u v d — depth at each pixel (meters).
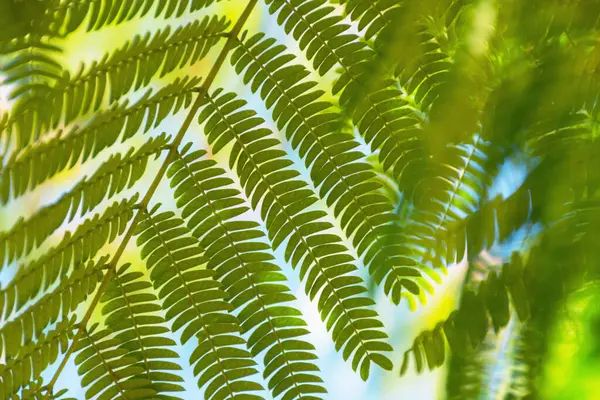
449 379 0.51
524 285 0.50
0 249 0.52
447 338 0.50
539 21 0.51
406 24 0.52
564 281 0.49
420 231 0.52
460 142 0.51
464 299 0.50
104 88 0.52
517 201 0.50
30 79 0.51
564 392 0.50
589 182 0.50
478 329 0.50
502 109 0.51
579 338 0.50
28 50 0.51
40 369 0.52
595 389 0.50
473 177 0.52
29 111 0.51
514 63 0.51
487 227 0.51
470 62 0.51
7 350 0.52
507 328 0.51
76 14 0.51
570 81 0.50
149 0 0.52
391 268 0.52
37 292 0.52
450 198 0.52
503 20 0.51
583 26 0.50
